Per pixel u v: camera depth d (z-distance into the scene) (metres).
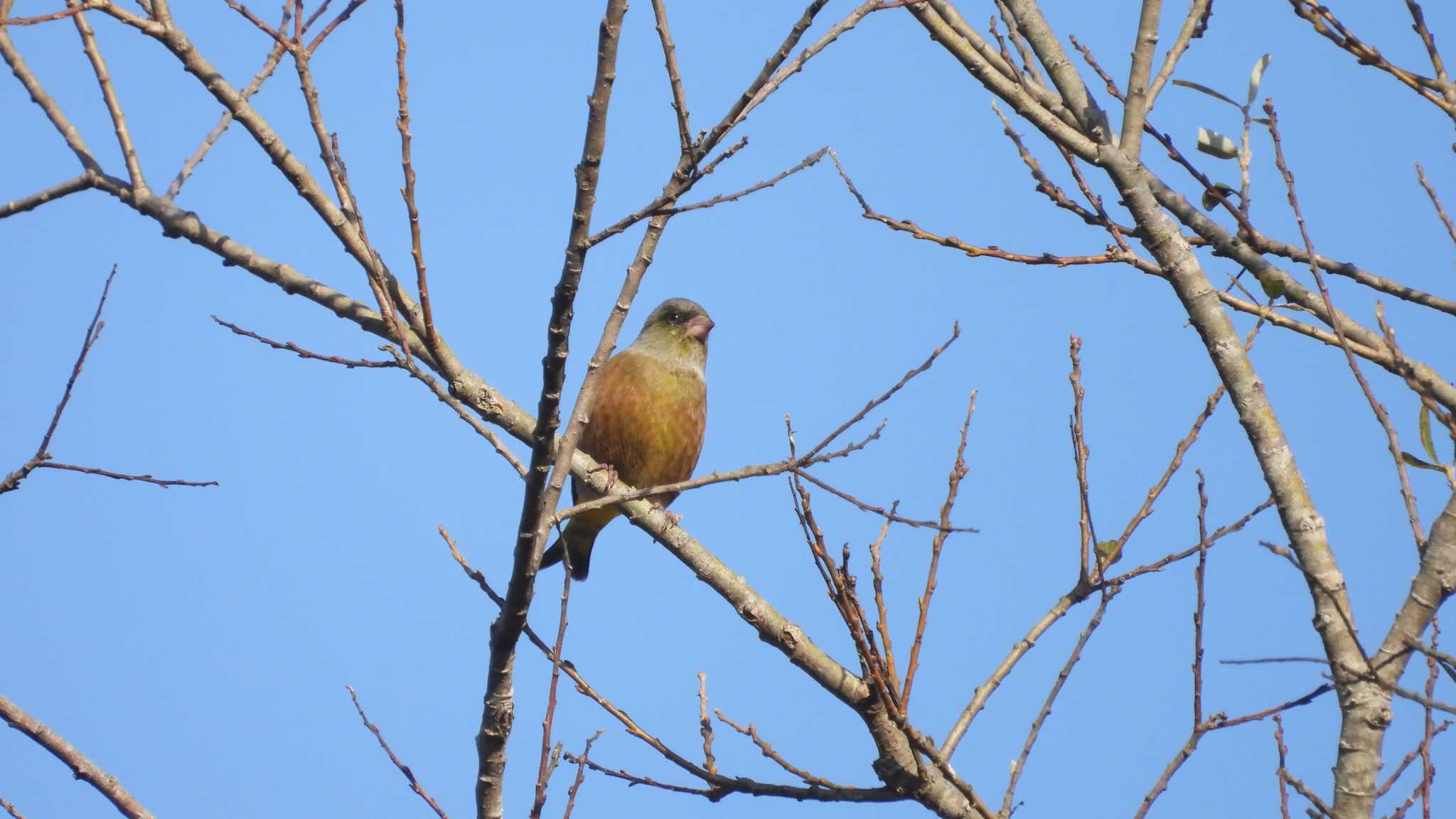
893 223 9.12
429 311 9.08
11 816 7.80
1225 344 8.61
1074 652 9.40
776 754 9.78
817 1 7.74
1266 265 9.79
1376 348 9.41
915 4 8.38
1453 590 7.69
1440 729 7.75
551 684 7.93
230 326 8.64
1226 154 9.81
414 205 8.59
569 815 8.57
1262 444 8.34
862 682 9.63
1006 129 9.33
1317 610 7.86
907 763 9.59
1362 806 7.38
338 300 9.68
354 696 9.70
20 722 8.39
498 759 9.01
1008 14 9.88
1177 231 8.94
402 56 8.20
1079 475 10.18
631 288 8.80
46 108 9.16
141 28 8.73
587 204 7.88
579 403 8.67
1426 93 8.57
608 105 7.75
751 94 7.86
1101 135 9.21
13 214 9.00
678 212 8.06
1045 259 9.01
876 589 8.99
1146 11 9.43
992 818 8.62
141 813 8.51
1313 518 8.03
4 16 8.05
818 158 8.32
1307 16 8.78
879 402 8.65
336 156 8.59
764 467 8.56
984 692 9.87
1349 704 7.59
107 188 9.09
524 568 8.54
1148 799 8.17
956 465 9.67
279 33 8.30
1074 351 10.29
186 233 9.24
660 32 8.31
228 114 9.48
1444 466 8.10
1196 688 8.41
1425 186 8.09
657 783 9.80
